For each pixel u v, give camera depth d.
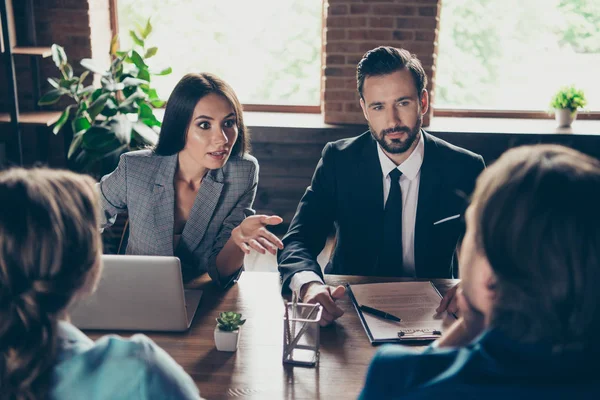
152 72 3.78
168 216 2.04
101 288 1.59
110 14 4.32
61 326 0.81
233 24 4.34
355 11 3.96
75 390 0.77
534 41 4.34
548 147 0.73
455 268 2.26
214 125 1.92
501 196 0.68
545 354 0.66
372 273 2.15
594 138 4.00
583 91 4.19
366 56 2.04
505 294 0.68
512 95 4.43
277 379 1.44
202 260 2.09
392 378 0.75
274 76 4.41
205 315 1.71
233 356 1.53
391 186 2.10
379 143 2.07
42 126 4.06
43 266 0.76
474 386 0.68
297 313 1.65
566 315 0.65
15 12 3.88
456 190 2.10
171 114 1.94
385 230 2.11
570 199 0.65
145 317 1.62
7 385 0.75
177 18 4.34
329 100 4.10
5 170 0.82
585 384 0.65
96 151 3.59
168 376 0.81
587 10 4.27
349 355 1.53
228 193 2.06
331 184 2.19
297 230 2.11
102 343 0.81
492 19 4.30
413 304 1.75
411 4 3.94
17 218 0.75
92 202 0.82
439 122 4.25
